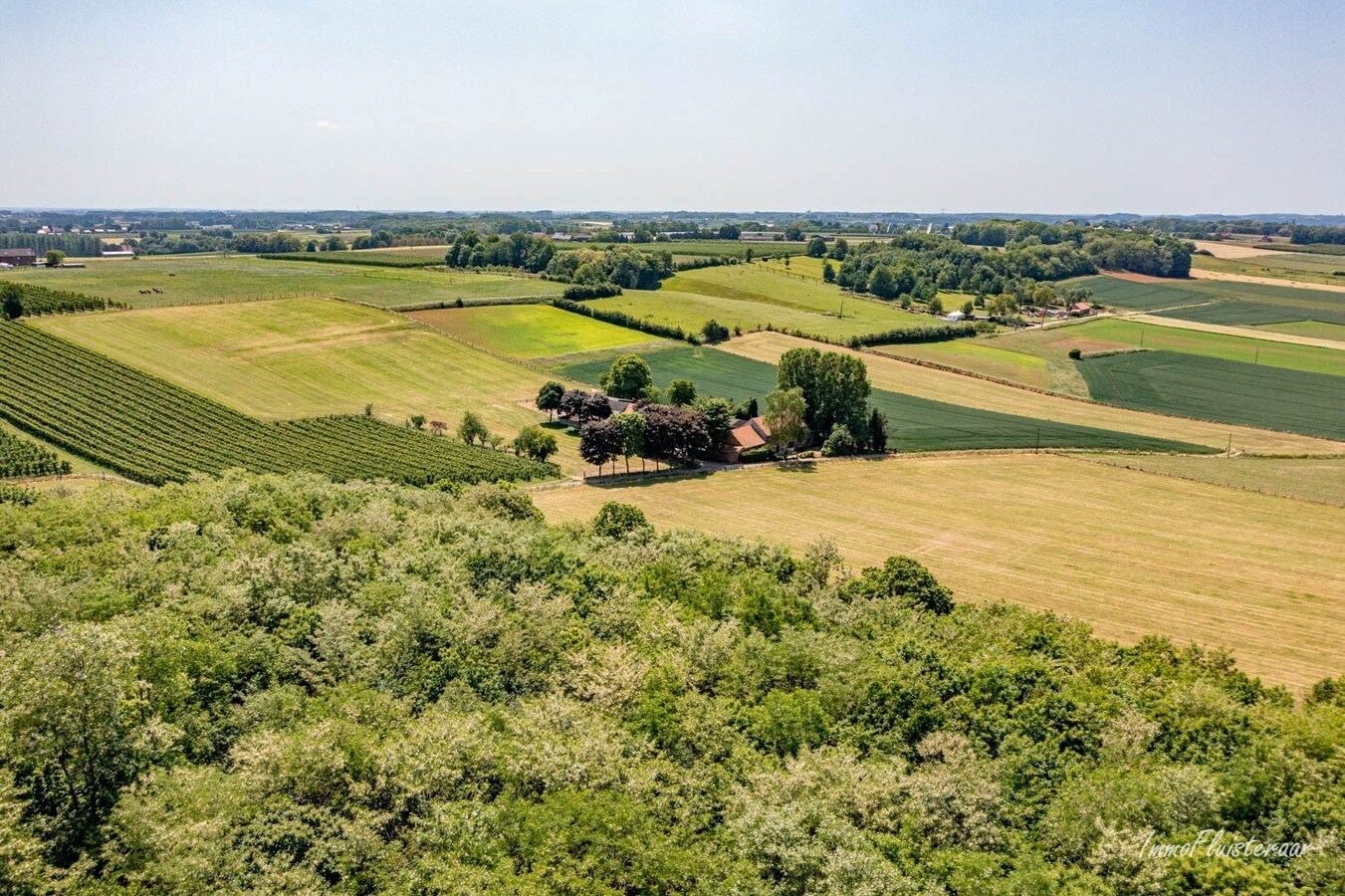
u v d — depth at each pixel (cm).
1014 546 8862
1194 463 11725
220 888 2822
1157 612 7288
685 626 5003
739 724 4109
